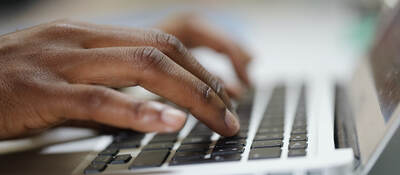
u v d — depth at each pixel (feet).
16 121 1.58
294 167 1.30
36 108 1.55
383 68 2.01
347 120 1.96
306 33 4.65
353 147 1.55
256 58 3.62
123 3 6.68
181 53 1.77
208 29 3.59
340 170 1.28
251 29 4.83
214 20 4.58
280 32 4.95
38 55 1.68
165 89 1.61
